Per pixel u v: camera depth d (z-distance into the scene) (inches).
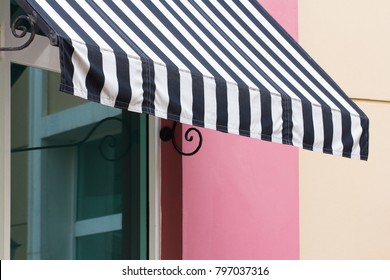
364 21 390.6
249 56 299.1
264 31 320.8
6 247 302.7
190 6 302.0
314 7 379.2
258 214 349.1
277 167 354.3
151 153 335.6
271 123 284.0
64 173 319.6
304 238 369.4
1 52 302.0
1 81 302.2
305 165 371.6
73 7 254.5
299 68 315.9
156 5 287.1
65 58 234.7
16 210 307.9
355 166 384.5
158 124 336.5
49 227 316.2
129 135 334.6
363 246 385.4
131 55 248.1
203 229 335.6
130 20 270.2
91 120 327.0
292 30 366.0
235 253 342.6
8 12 304.0
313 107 296.7
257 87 281.7
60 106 319.6
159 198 335.3
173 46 271.1
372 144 390.0
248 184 347.3
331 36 382.0
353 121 307.7
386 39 396.2
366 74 389.7
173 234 335.3
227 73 277.3
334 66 381.7
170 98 256.7
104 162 328.5
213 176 339.0
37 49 310.7
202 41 285.9
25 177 310.5
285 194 355.9
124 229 332.2
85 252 323.3
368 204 387.5
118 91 244.2
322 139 298.8
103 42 245.8
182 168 333.1
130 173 334.0
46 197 315.6
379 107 393.1
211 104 267.3
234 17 315.6
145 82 250.5
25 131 310.7
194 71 264.1
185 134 327.6
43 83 315.6
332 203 377.7
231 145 343.6
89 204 324.8
